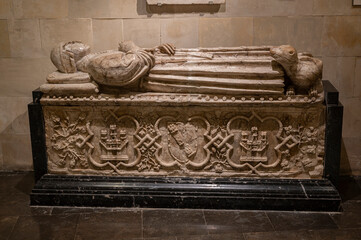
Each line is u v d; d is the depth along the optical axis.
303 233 3.36
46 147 3.81
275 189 3.66
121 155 3.78
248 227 3.44
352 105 4.27
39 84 4.36
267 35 4.14
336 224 3.48
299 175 3.72
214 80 3.53
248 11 4.09
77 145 3.77
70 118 3.73
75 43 3.78
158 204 3.71
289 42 4.14
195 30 4.15
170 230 3.41
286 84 3.63
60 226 3.49
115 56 3.50
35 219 3.59
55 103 3.67
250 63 3.58
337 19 4.07
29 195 4.01
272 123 3.63
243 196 3.66
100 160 3.80
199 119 3.65
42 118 3.74
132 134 3.73
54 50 3.71
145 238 3.32
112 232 3.40
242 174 3.73
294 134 3.64
